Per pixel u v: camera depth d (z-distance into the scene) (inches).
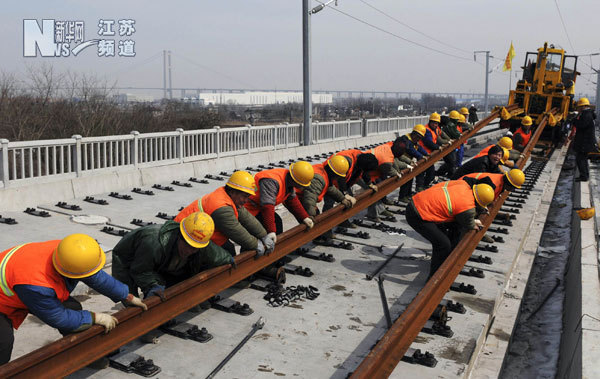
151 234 164.1
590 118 571.5
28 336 183.9
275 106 3223.4
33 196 356.2
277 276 238.7
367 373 134.3
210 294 185.8
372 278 255.0
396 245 311.4
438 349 184.4
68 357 133.8
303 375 164.7
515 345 256.7
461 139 536.7
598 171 745.6
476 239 268.5
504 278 260.5
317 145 730.2
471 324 206.2
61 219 326.3
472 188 251.4
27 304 122.8
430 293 186.5
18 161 461.4
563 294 316.5
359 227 348.8
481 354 203.3
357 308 219.1
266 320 203.8
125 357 164.9
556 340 258.5
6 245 269.7
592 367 174.1
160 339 183.9
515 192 478.3
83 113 864.9
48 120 824.9
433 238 238.5
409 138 398.0
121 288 139.6
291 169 221.5
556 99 826.8
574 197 566.9
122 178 430.9
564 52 823.7
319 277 254.5
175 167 487.5
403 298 231.6
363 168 285.4
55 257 123.8
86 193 397.4
